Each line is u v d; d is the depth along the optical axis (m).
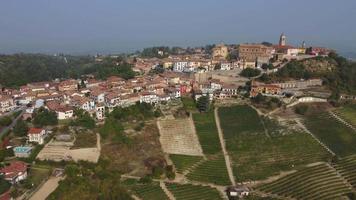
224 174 182.88
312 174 177.00
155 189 166.38
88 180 164.62
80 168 175.00
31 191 157.38
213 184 175.12
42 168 178.75
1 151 182.75
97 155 191.38
